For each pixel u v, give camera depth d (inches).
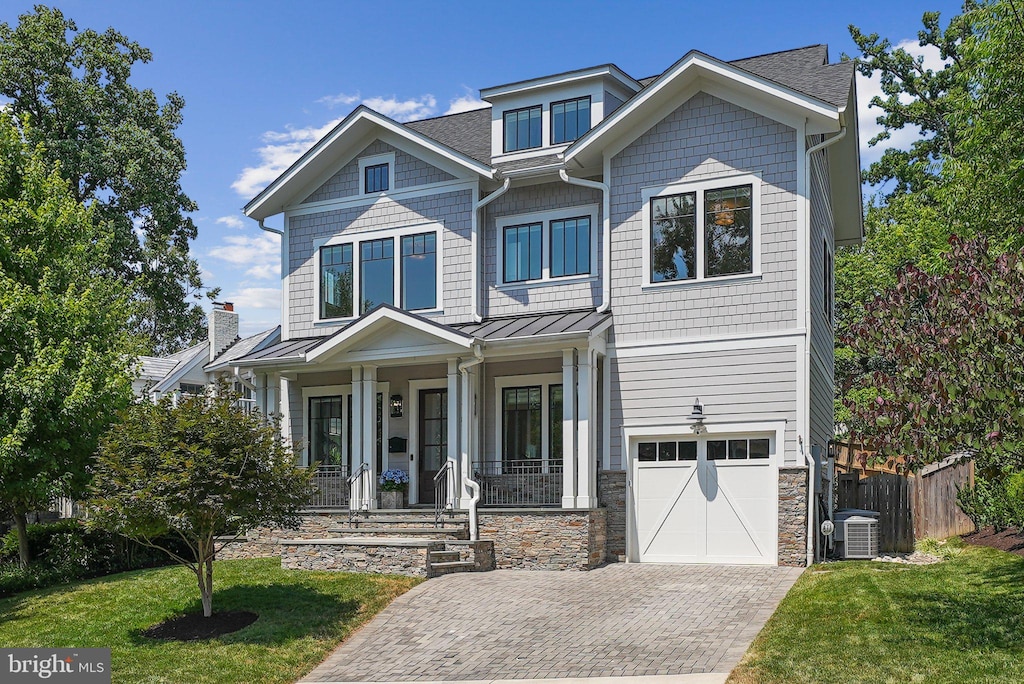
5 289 649.0
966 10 1328.7
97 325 709.9
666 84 700.7
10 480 644.1
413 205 831.1
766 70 779.4
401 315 730.8
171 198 1412.4
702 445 688.4
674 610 521.3
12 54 1259.2
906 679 372.8
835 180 864.3
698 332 692.7
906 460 429.4
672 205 711.7
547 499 749.9
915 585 510.9
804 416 654.5
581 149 732.0
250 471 513.3
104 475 515.2
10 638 500.4
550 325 720.3
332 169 870.4
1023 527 601.6
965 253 428.8
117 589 590.6
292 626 511.2
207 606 528.4
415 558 611.2
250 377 946.1
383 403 834.8
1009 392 376.5
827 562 634.2
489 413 789.2
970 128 748.6
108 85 1362.0
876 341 430.0
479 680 424.8
